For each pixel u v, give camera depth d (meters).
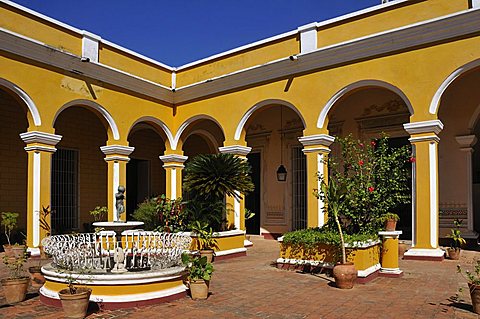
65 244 6.13
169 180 14.06
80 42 11.55
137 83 12.85
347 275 6.48
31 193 10.23
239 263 9.31
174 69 14.26
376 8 10.05
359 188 7.77
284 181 14.91
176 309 5.44
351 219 7.90
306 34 11.14
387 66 9.80
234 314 5.22
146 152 17.19
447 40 9.02
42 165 10.36
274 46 11.90
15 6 10.05
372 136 12.91
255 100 12.16
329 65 10.72
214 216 9.91
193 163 10.16
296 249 8.20
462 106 11.47
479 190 13.78
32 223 10.12
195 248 9.70
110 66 12.30
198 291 5.91
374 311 5.29
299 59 11.03
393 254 7.50
